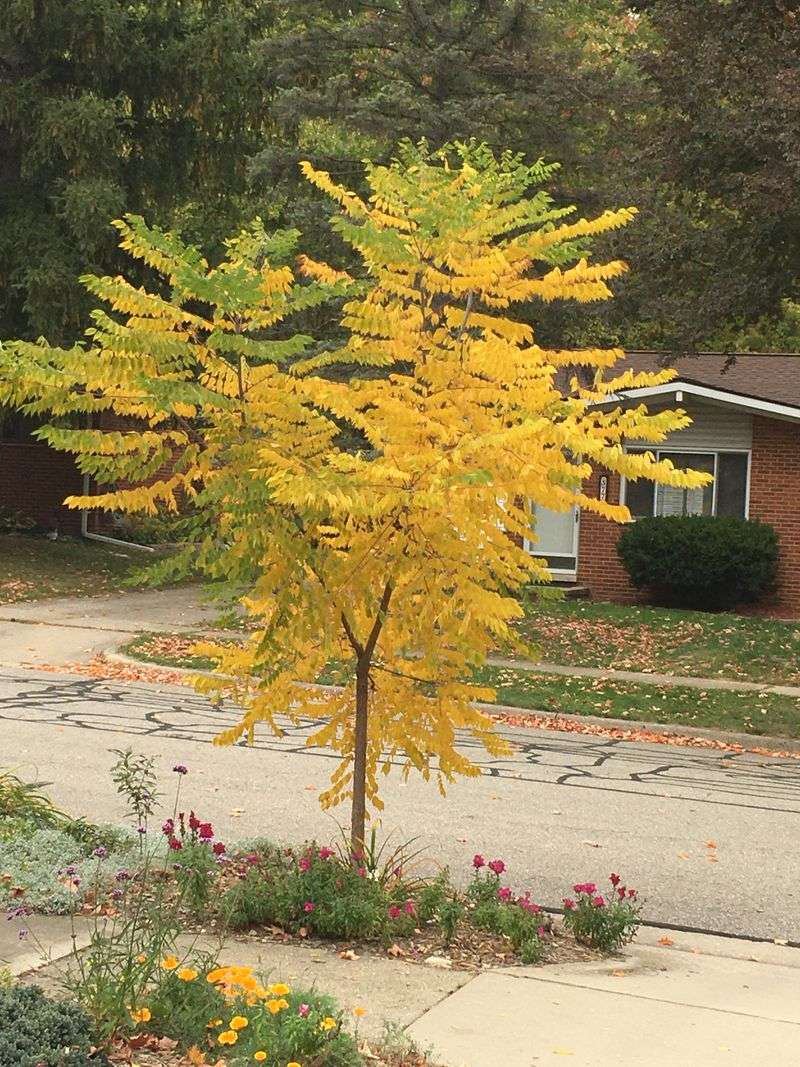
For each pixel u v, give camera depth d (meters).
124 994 5.23
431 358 7.29
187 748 13.11
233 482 6.72
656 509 27.00
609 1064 5.43
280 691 8.01
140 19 31.48
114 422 32.97
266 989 5.39
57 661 19.48
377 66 30.97
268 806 10.64
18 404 6.86
